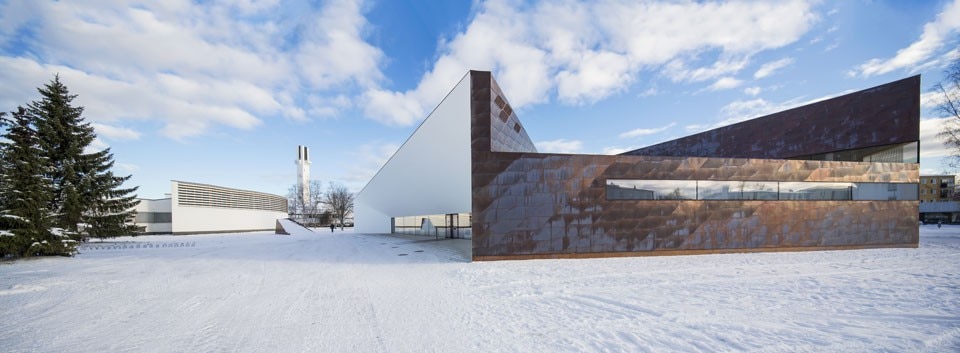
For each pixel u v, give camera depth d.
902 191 15.80
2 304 6.79
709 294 7.31
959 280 8.63
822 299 6.84
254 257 14.37
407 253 15.30
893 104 17.17
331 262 12.59
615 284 8.40
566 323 5.46
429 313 6.05
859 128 18.33
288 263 12.40
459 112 16.56
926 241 19.55
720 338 4.79
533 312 6.09
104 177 23.06
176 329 5.25
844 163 15.27
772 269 10.34
